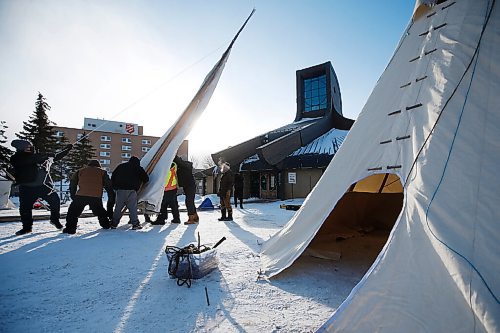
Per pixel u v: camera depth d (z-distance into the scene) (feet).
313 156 54.24
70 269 10.09
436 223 5.72
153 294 8.00
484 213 5.36
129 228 19.07
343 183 9.55
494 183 5.63
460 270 4.83
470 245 5.07
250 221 24.88
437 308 5.00
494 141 6.19
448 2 10.81
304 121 79.30
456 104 7.33
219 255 12.39
